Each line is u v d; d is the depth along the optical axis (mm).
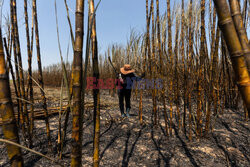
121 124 2338
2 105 461
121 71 2691
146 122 2396
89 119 2516
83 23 506
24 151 1438
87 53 520
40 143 1590
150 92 4680
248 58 398
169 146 1629
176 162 1347
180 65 2814
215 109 2508
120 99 2705
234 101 2896
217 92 2443
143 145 1674
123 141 1778
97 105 675
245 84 381
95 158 705
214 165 1289
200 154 1457
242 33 412
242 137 1775
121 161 1380
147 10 1798
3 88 459
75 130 524
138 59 4582
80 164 546
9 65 1296
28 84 1427
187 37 1905
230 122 2264
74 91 515
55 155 1416
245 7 2029
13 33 1301
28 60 1357
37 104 3270
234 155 1423
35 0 1189
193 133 1937
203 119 2428
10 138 478
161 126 2223
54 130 1970
